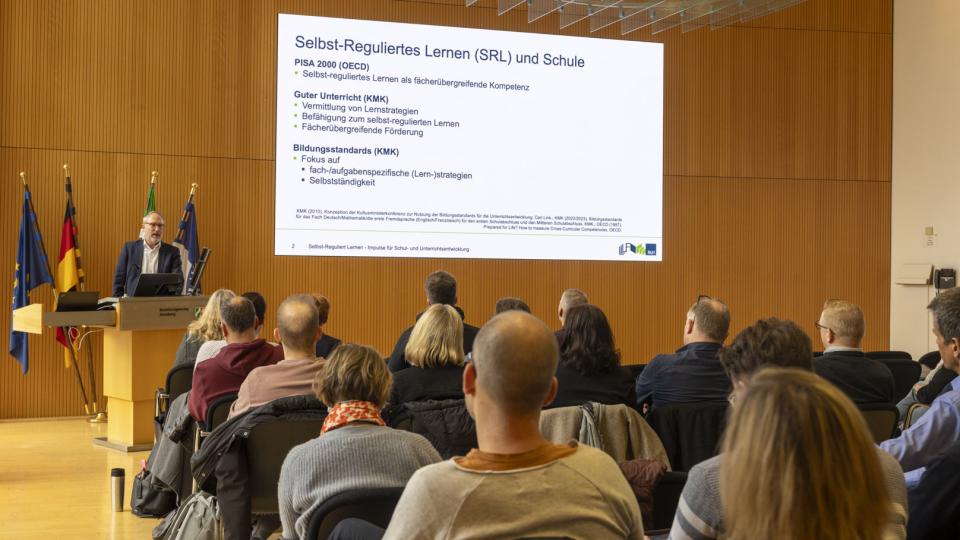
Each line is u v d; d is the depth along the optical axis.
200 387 4.11
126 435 6.90
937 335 3.17
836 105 10.63
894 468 1.79
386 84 9.14
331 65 9.01
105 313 6.51
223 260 8.78
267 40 8.88
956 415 2.93
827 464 1.22
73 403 8.41
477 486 1.70
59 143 8.33
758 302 10.38
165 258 7.87
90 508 5.20
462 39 9.34
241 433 3.31
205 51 8.73
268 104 8.89
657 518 2.79
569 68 9.67
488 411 1.78
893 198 10.77
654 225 9.99
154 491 5.02
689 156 10.12
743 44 10.33
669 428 3.57
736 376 2.37
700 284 10.18
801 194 10.52
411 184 9.23
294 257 8.96
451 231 9.34
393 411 3.64
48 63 8.29
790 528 1.22
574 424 3.37
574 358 3.52
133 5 8.53
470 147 9.38
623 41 9.85
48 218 8.30
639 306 9.95
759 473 1.25
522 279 9.56
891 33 10.80
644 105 9.93
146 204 8.59
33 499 5.38
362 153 9.09
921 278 10.27
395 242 9.20
